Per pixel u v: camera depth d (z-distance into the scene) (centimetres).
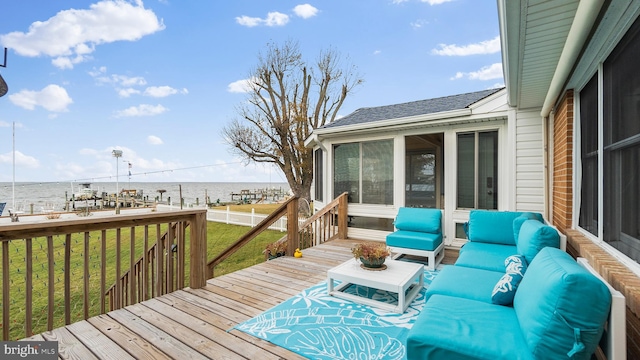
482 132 500
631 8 167
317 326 247
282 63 1477
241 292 320
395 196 575
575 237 270
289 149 1401
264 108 1470
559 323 128
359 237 614
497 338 152
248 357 203
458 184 519
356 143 623
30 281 220
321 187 742
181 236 328
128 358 199
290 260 450
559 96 345
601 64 229
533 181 454
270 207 1727
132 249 284
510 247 349
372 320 258
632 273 169
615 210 208
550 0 175
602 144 228
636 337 148
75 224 239
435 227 445
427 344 154
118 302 282
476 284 231
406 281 279
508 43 232
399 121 539
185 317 260
